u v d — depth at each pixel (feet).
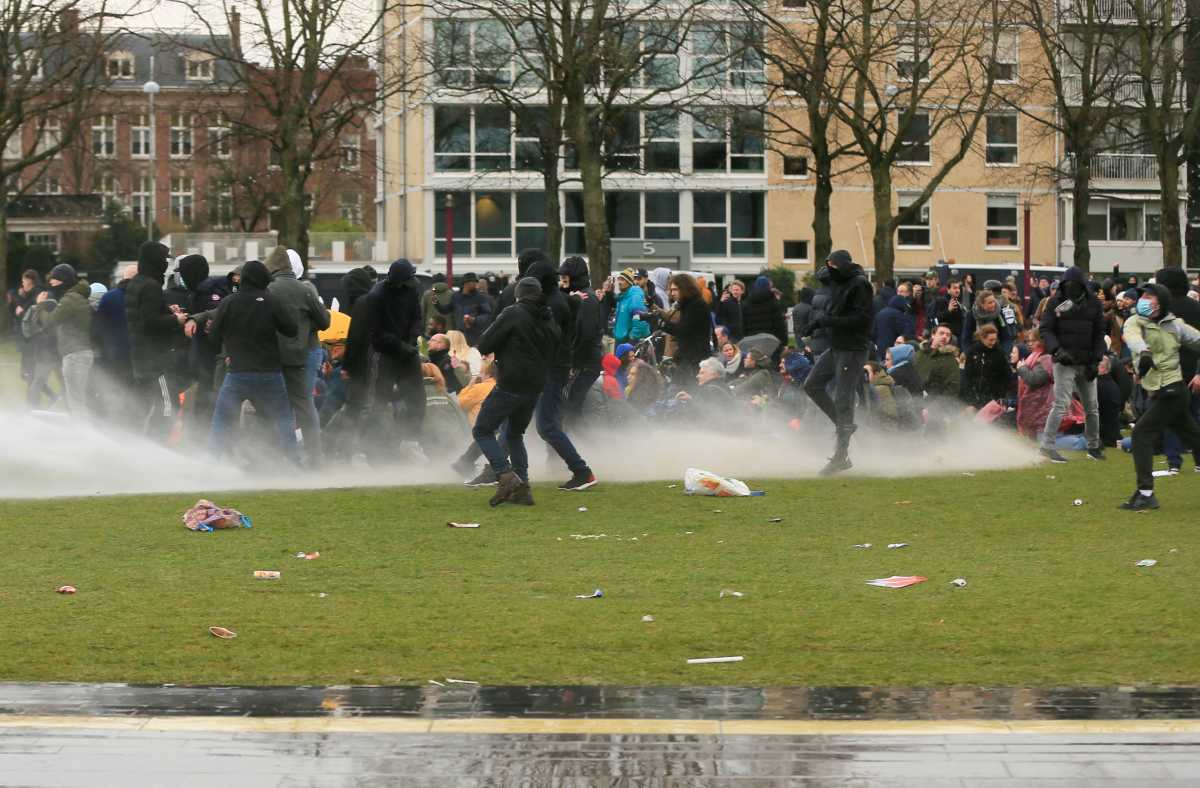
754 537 54.29
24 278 122.31
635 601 42.83
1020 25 206.90
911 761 27.73
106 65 219.41
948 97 204.44
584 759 27.89
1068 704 31.40
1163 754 28.07
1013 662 35.42
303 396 71.05
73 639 37.58
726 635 38.37
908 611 41.32
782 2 183.42
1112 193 300.61
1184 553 50.75
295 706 31.37
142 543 52.21
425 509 60.64
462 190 284.41
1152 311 60.64
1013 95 220.84
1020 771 27.22
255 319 68.44
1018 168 291.38
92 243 356.79
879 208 179.73
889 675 34.17
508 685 33.32
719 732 29.43
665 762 27.68
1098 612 40.98
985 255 295.89
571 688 32.99
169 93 322.75
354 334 72.74
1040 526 56.90
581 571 47.60
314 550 51.11
